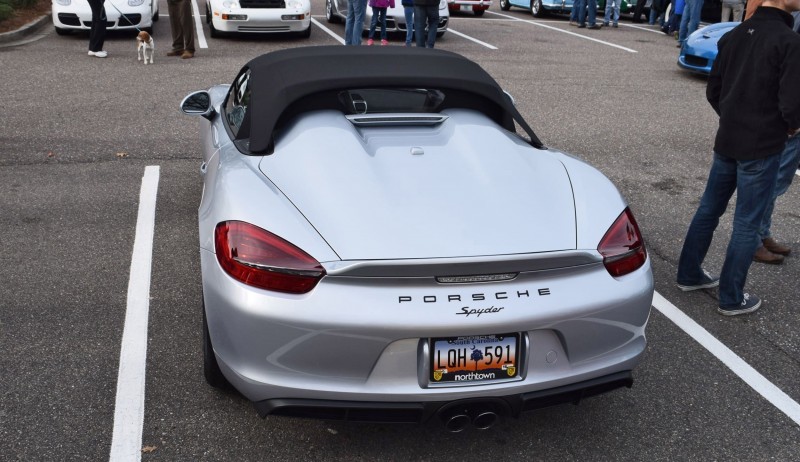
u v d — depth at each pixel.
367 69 3.30
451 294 2.31
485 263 2.29
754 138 3.53
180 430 2.76
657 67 11.12
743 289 4.20
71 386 3.00
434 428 2.84
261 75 3.39
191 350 3.30
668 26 14.80
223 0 11.38
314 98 3.17
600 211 2.66
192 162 5.90
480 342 2.36
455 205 2.53
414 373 2.34
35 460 2.57
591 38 13.84
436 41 12.48
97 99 7.71
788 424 2.96
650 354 3.46
